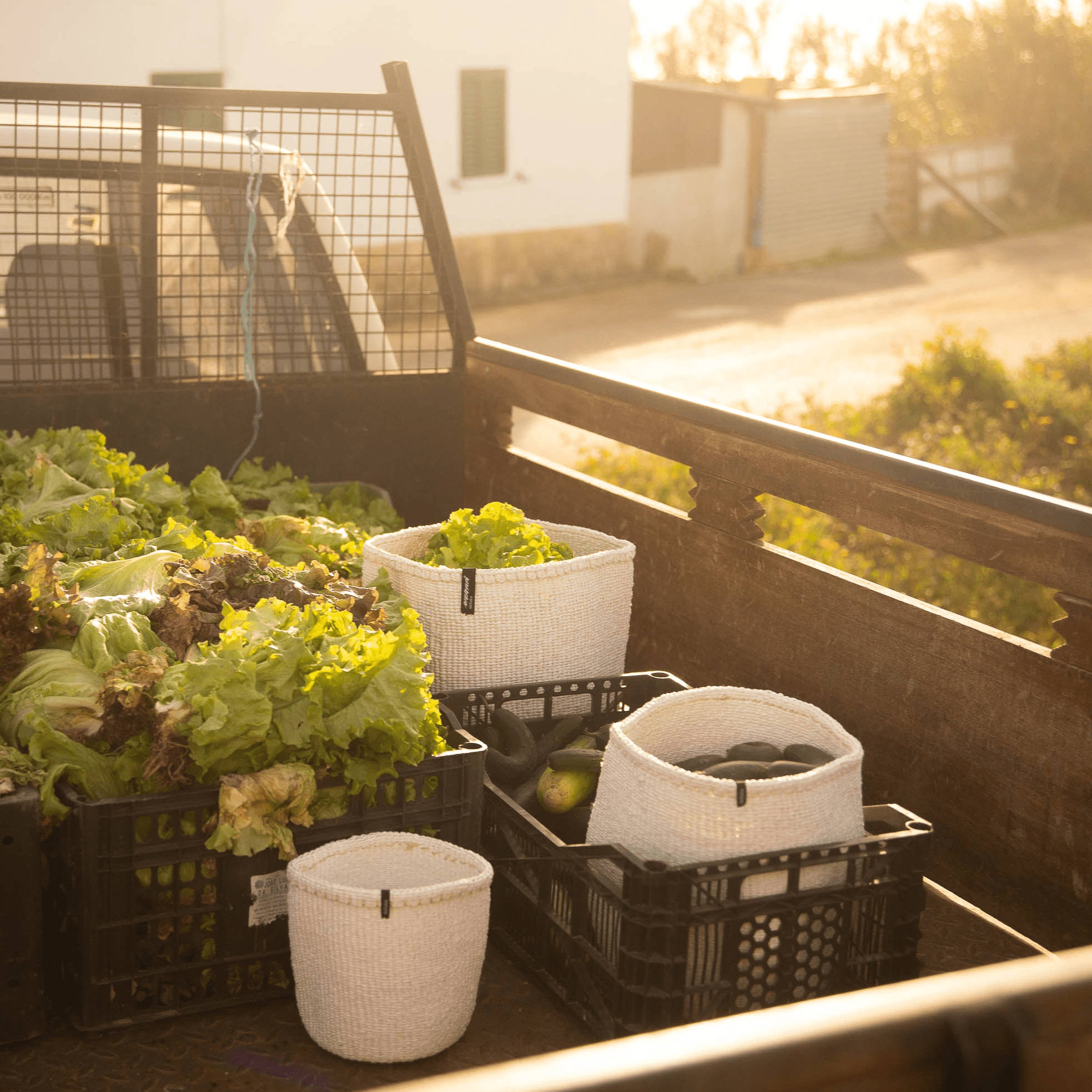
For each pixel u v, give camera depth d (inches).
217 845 90.2
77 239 181.8
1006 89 1641.2
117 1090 86.0
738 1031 34.0
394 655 100.2
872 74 1952.5
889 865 95.4
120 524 144.0
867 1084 34.0
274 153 182.4
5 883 87.2
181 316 183.3
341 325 195.2
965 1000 35.2
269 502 175.8
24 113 197.9
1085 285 1030.4
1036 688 105.4
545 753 121.5
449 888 88.0
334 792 98.3
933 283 1054.4
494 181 924.0
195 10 714.8
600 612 134.0
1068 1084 35.2
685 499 410.6
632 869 90.1
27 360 178.2
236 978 96.3
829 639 127.1
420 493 196.1
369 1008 88.6
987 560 109.2
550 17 911.7
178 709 92.2
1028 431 534.9
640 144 1080.2
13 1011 88.8
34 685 100.8
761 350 788.0
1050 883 105.0
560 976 99.2
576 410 167.0
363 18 797.2
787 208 1144.2
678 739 109.7
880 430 530.3
